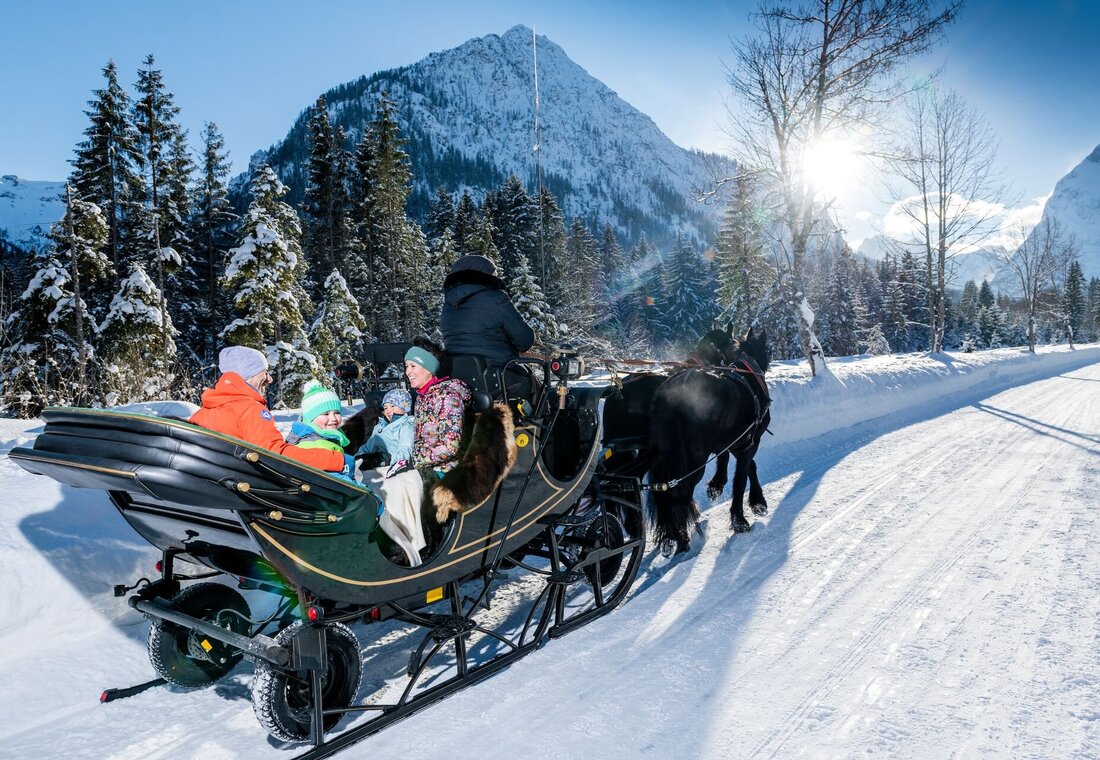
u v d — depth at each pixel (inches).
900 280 2967.5
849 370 656.4
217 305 1502.2
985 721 134.5
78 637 162.9
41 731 135.2
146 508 135.0
